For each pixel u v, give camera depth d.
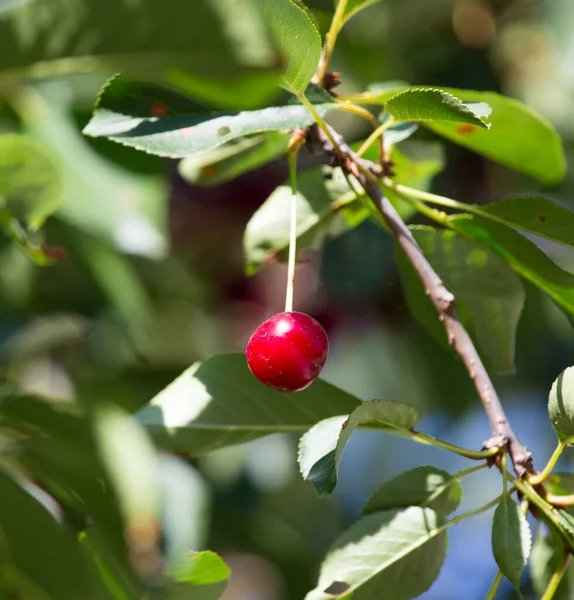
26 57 0.47
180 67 0.46
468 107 0.52
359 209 0.57
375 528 0.53
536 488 0.52
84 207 0.60
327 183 0.57
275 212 0.57
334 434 0.51
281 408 0.55
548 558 0.55
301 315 0.53
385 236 0.73
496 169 0.76
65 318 0.70
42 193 0.54
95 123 0.51
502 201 0.54
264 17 0.48
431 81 0.77
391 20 0.76
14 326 0.69
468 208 0.55
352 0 0.54
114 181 0.61
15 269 0.69
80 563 0.50
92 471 0.49
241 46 0.46
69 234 0.64
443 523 0.53
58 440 0.49
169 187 0.73
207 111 0.51
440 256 0.56
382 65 0.74
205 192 0.77
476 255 0.56
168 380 0.72
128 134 0.51
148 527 0.49
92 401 0.49
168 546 0.50
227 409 0.54
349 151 0.54
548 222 0.54
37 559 0.50
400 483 0.53
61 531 0.50
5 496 0.50
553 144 0.57
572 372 0.52
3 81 0.47
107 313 0.70
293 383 0.52
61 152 0.61
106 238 0.61
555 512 0.52
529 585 0.68
